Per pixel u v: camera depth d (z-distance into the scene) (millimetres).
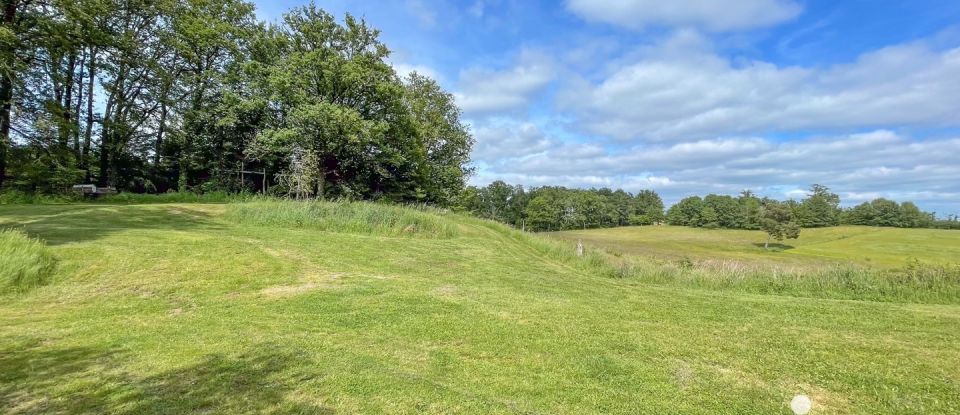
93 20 22203
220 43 29719
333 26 32125
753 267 13773
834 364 5281
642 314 7730
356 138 29031
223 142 31781
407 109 35781
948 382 4770
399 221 17906
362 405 3848
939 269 12156
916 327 7148
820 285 11875
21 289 7398
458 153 45000
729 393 4441
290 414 3613
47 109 21484
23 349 4930
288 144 29156
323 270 10266
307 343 5445
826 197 87812
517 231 24594
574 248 18438
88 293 7562
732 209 85688
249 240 12391
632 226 95875
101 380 4152
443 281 10094
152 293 7797
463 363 5059
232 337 5566
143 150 30812
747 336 6438
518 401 4133
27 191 21469
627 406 4113
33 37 19953
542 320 6984
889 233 69062
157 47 28078
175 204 20516
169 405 3682
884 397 4398
